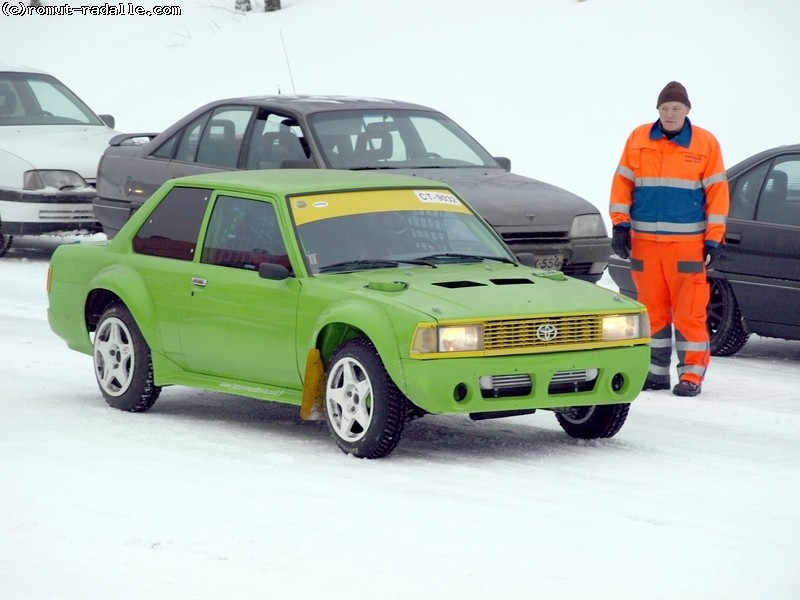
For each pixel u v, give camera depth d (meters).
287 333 11.00
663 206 13.73
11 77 24.64
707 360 13.82
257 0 45.91
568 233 16.55
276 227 11.45
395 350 10.11
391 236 11.65
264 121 17.69
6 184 22.34
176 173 18.39
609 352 10.65
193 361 11.90
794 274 15.12
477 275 11.23
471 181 16.88
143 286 12.20
